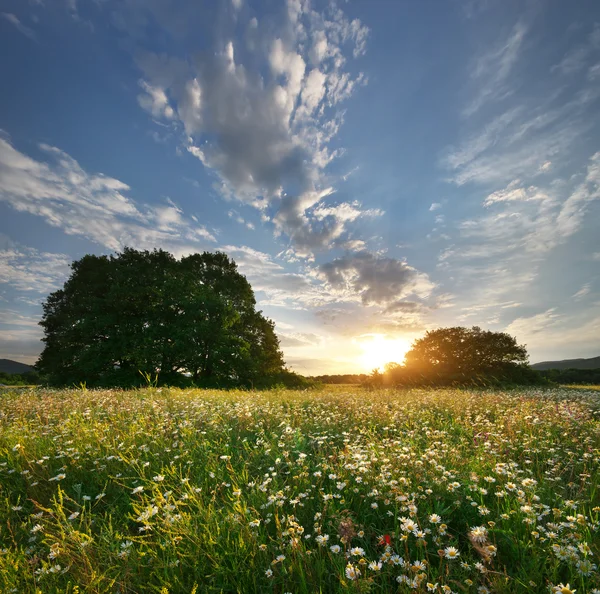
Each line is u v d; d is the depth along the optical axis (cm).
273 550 263
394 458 413
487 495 347
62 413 735
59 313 3111
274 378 3322
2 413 739
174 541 267
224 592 243
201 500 343
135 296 2888
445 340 3128
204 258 3528
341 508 323
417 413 768
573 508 303
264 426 633
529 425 641
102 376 2761
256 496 335
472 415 807
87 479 421
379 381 3041
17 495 392
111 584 225
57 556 259
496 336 3053
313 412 783
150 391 1179
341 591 220
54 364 2978
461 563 237
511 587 222
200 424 627
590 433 586
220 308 2953
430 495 334
